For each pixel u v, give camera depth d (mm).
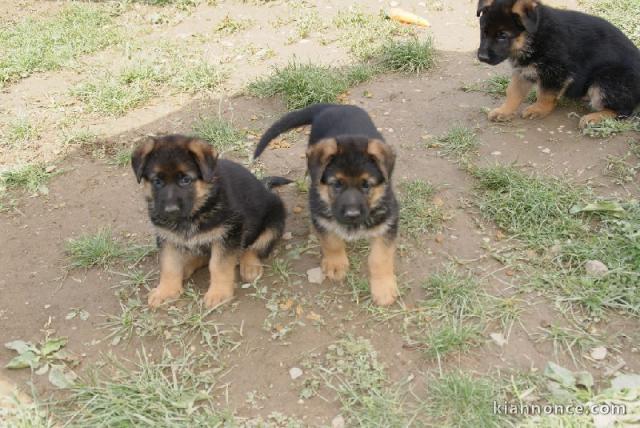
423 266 1415
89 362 1261
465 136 1743
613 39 1755
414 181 1617
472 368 1208
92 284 1425
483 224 1508
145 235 1539
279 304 1345
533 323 1279
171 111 1957
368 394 1174
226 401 1180
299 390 1191
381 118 1864
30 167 1719
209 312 1328
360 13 2385
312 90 1929
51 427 1141
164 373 1235
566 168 1639
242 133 1830
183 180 1275
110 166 1754
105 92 1990
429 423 1124
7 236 1553
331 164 1298
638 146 1672
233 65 2160
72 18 2482
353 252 1465
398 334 1275
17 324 1341
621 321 1272
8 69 2123
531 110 1821
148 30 2400
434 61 2105
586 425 1092
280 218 1468
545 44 1737
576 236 1455
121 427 1137
